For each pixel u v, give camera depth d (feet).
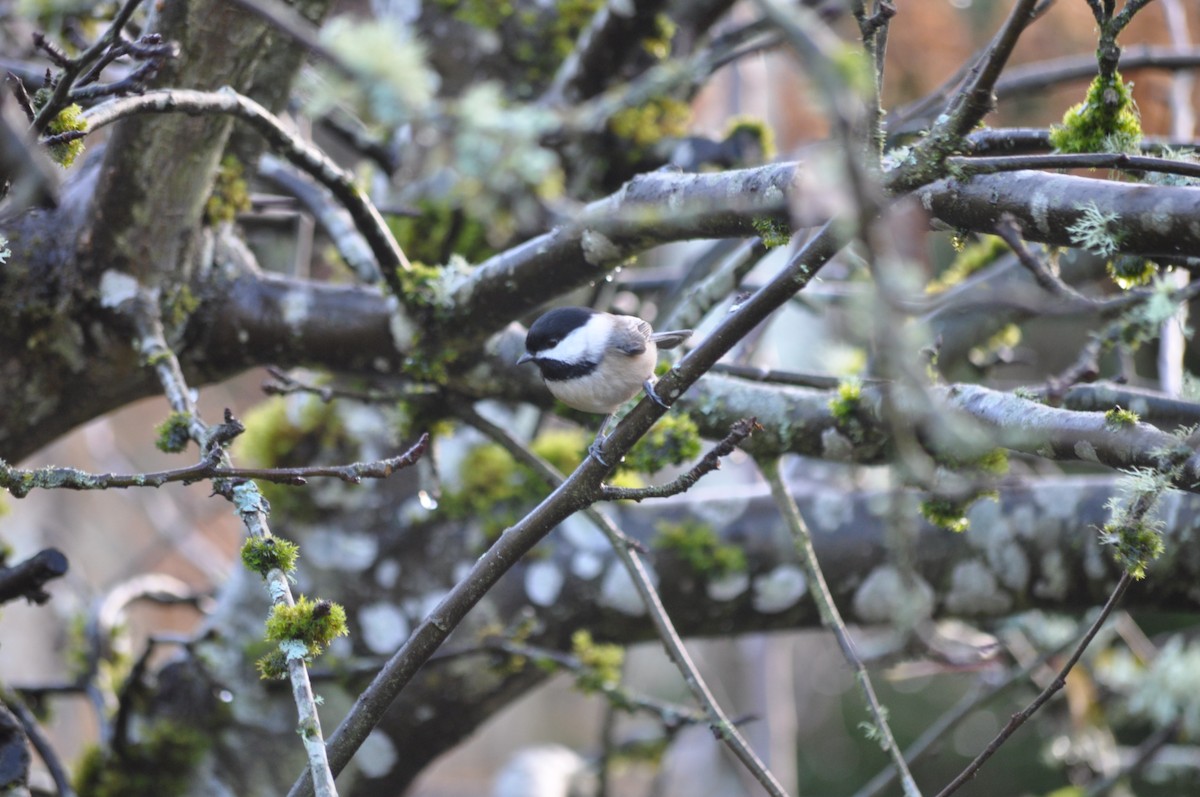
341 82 16.12
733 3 33.45
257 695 29.19
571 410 27.04
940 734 31.40
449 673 29.04
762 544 28.60
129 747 29.07
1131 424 17.97
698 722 26.96
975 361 32.12
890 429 22.59
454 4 34.68
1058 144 20.01
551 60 34.78
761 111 47.83
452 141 28.96
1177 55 30.07
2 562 26.30
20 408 25.04
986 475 21.70
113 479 16.53
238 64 22.44
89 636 31.55
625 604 28.84
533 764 40.11
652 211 19.67
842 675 77.30
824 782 77.92
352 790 29.71
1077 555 27.78
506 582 29.04
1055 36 44.55
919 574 28.17
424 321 24.95
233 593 30.01
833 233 16.01
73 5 28.27
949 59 44.60
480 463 30.37
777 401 24.27
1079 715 36.14
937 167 16.01
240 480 18.11
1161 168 16.12
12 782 19.89
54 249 24.23
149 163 22.90
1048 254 24.56
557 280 22.81
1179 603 27.43
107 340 24.77
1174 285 21.42
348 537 29.58
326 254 35.37
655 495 17.79
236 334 25.70
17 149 14.28
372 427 29.99
